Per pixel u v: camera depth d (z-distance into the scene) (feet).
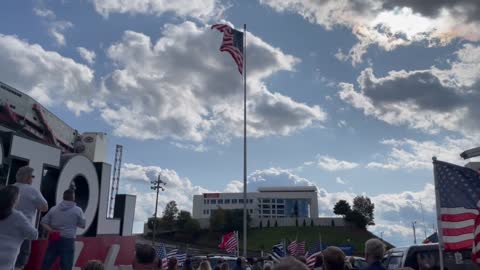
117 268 29.84
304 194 524.52
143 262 15.61
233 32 97.66
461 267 40.22
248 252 325.21
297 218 428.56
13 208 16.76
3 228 16.30
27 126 191.72
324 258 16.28
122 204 114.21
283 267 7.29
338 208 422.41
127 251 31.19
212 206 526.57
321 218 425.69
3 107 173.78
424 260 41.04
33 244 22.56
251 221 424.05
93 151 238.48
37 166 75.82
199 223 386.73
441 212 27.50
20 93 188.65
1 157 67.97
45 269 22.49
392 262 43.47
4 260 15.99
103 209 96.32
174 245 327.67
